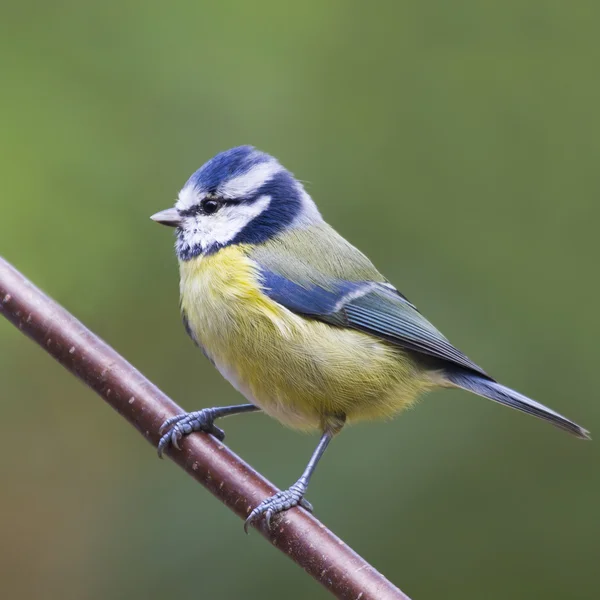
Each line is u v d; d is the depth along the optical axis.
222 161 8.02
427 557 10.79
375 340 7.82
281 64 12.85
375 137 12.66
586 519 10.88
